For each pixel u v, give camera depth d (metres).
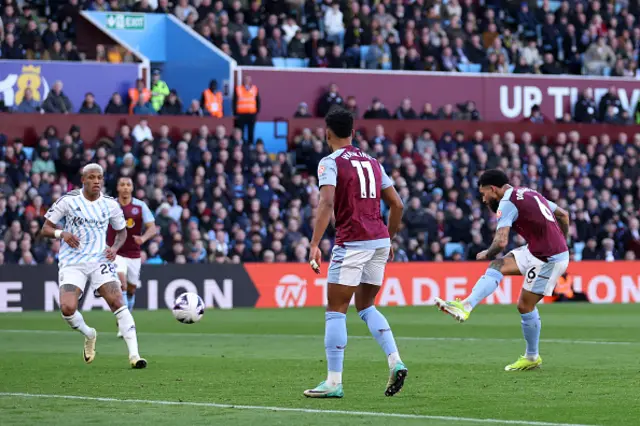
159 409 24.72
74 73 83.69
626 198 89.56
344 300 26.50
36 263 71.00
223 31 89.69
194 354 40.56
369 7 96.38
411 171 84.38
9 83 81.50
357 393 27.66
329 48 92.69
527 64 98.25
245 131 86.56
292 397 26.94
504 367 35.06
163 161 77.44
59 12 87.25
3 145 76.12
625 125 95.00
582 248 87.31
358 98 92.06
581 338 48.56
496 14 101.69
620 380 30.92
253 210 78.19
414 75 93.38
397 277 77.25
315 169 83.56
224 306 73.75
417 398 26.64
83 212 35.22
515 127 92.25
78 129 77.94
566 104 97.31
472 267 79.69
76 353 41.12
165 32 89.69
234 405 25.39
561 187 88.94
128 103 84.88
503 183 34.94
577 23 100.69
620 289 82.81
